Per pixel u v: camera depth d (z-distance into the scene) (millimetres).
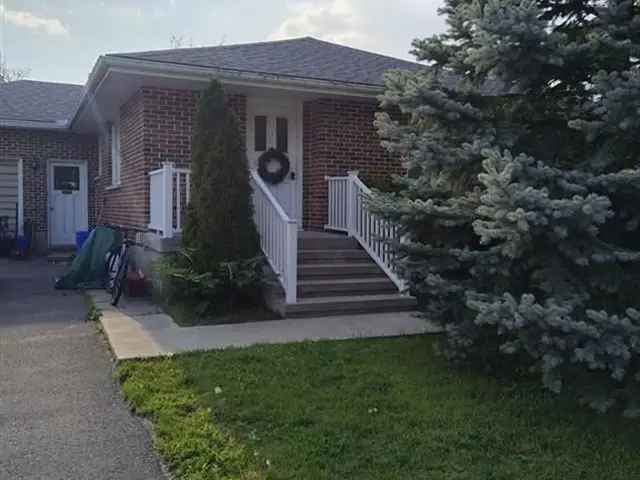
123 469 3240
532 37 3904
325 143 9828
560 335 3428
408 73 5086
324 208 9789
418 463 3227
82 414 4023
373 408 3979
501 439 3531
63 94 17078
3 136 14625
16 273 11266
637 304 3949
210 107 7168
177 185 8078
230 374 4672
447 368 4867
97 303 7863
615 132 3904
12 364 5176
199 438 3508
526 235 3533
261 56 10031
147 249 8727
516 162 3650
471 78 4855
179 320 6707
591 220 3482
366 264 8031
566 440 3541
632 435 3615
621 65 4113
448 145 4590
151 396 4223
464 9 4406
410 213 4703
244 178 7203
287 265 6957
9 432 3723
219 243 7016
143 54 8539
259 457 3273
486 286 4477
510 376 4676
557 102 4648
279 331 6203
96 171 15461
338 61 10703
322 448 3381
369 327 6406
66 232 15375
